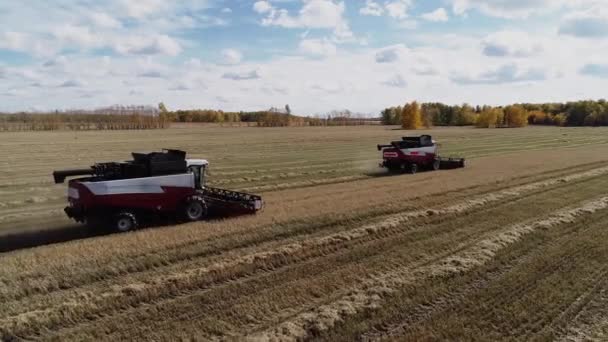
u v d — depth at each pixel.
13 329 7.29
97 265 9.97
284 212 15.53
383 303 8.42
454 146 54.44
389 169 30.36
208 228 13.26
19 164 33.78
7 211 17.42
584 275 9.96
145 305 8.34
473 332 7.46
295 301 8.50
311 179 26.16
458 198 18.53
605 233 13.30
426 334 7.35
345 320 7.81
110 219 13.79
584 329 7.68
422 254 11.34
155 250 11.05
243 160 37.28
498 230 13.70
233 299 8.56
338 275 9.82
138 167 14.48
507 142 62.44
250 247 11.75
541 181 23.75
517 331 7.53
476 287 9.34
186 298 8.59
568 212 15.95
